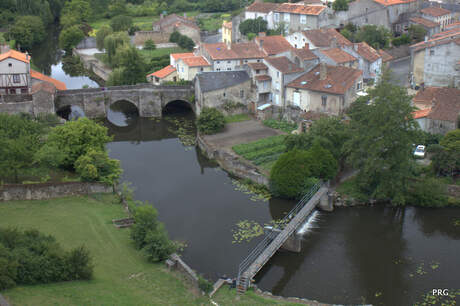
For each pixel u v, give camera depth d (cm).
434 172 6756
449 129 7569
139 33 15212
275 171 6669
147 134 9362
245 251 5388
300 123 8381
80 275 4156
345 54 9944
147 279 4453
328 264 5241
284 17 13575
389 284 4891
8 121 6894
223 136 8662
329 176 6606
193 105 10288
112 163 6700
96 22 19775
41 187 6025
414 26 12625
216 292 4391
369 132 6331
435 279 4953
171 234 5722
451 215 6188
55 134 6838
